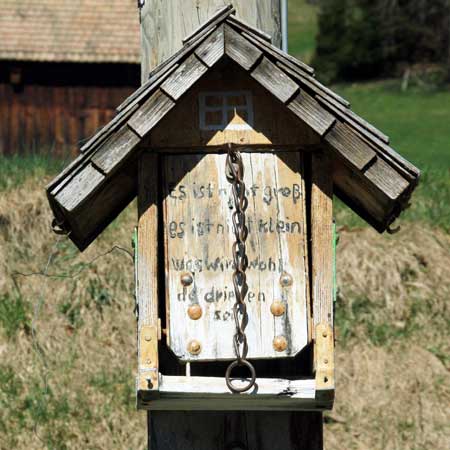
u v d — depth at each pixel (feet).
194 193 32.04
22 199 75.61
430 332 70.38
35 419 64.08
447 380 67.77
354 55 297.33
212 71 31.94
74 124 171.42
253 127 31.96
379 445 64.03
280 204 32.09
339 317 70.74
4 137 170.91
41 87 170.81
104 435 63.62
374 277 72.18
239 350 31.45
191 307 31.78
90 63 169.99
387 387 67.15
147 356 31.22
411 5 296.51
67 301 70.38
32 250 72.79
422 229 76.02
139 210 31.78
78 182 30.40
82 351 68.13
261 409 33.12
